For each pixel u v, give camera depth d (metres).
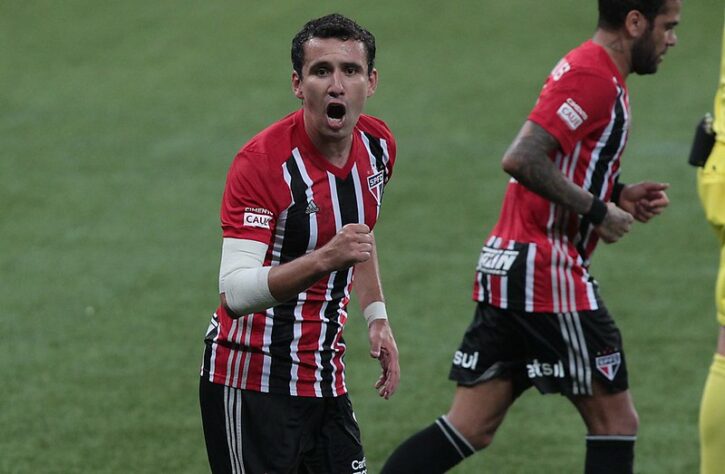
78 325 26.66
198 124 44.66
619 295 28.41
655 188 17.28
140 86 49.78
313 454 14.35
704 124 13.89
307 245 13.54
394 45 54.84
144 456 19.94
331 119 13.01
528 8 59.34
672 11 16.31
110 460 19.78
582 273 16.59
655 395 22.70
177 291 28.88
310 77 13.02
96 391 22.92
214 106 46.97
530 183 16.05
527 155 15.95
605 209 16.11
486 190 36.88
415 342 25.62
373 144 13.94
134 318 27.09
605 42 16.45
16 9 60.31
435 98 47.59
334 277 13.89
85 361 24.52
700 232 32.97
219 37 56.34
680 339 25.61
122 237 33.03
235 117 45.53
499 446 20.64
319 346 13.96
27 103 47.50
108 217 34.75
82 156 40.84
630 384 23.25
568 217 16.55
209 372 14.09
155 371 23.95
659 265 30.50
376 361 24.50
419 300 28.20
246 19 58.81
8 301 28.17
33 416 21.69
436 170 38.94
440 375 23.83
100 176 38.66
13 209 35.44
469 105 46.66
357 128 13.88
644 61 16.50
